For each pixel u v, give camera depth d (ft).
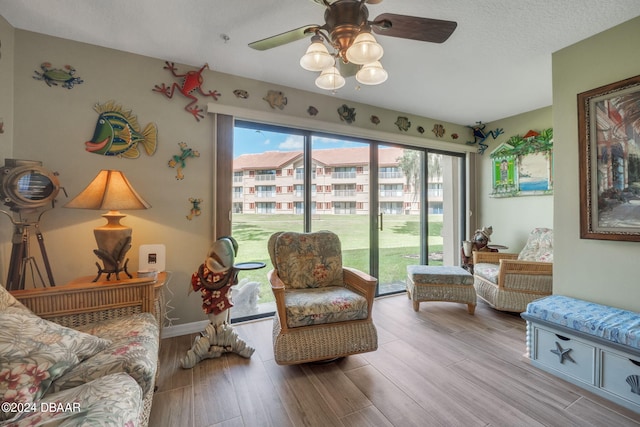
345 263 10.39
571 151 6.72
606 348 5.02
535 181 11.04
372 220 10.90
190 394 5.15
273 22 5.98
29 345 3.05
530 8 5.52
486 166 12.90
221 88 8.09
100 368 3.33
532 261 9.03
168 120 7.50
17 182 5.60
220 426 4.39
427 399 5.01
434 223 12.64
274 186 9.24
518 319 8.66
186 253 7.71
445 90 9.35
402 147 11.62
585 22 5.93
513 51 7.04
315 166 9.87
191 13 5.67
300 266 7.30
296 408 4.79
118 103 6.97
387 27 4.35
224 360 6.35
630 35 5.82
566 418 4.54
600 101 6.19
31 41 6.24
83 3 5.37
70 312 4.59
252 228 9.02
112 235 5.62
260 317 8.93
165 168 7.47
